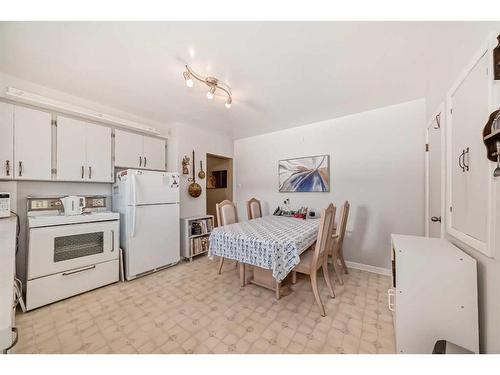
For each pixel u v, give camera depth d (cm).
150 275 273
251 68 184
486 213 106
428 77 198
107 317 181
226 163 466
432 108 213
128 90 227
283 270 174
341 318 178
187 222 328
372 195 283
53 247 204
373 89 225
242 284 239
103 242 240
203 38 145
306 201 348
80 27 134
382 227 275
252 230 222
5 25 131
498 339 97
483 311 110
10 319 55
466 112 129
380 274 273
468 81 126
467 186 127
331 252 241
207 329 165
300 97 244
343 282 247
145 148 312
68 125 235
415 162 253
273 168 391
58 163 227
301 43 151
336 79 203
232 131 391
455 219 146
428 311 121
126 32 139
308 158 341
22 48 156
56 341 152
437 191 194
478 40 119
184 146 351
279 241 178
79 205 235
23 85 205
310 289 231
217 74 193
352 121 300
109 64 178
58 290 205
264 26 134
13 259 88
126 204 258
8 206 187
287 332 161
